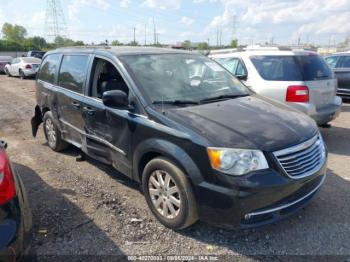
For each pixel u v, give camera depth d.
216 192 2.89
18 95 13.23
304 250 3.03
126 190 4.27
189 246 3.12
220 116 3.36
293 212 3.12
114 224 3.48
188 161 3.04
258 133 3.07
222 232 3.32
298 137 3.16
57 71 5.45
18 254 2.23
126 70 3.90
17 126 7.94
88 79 4.53
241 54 6.46
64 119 5.18
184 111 3.46
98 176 4.73
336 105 6.09
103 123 4.12
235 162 2.85
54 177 4.71
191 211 3.11
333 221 3.47
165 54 4.43
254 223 2.92
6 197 2.26
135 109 3.62
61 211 3.75
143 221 3.54
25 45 63.19
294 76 5.67
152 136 3.37
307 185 3.15
